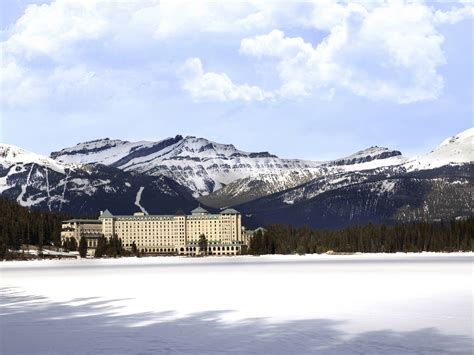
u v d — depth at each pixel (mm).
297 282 142375
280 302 99250
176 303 99375
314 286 129875
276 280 151000
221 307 93500
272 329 73812
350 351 61656
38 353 62625
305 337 68750
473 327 72938
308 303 97438
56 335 71688
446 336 67938
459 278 148625
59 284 146250
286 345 64875
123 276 180500
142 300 104688
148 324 78375
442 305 92312
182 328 75188
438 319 78938
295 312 87125
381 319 79625
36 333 73125
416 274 167375
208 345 65250
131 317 84312
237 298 106062
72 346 65438
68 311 91750
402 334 69250
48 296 114375
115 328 75812
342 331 71688
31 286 140750
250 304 97000
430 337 67438
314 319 80562
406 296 105500
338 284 134375
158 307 94250
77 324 79312
